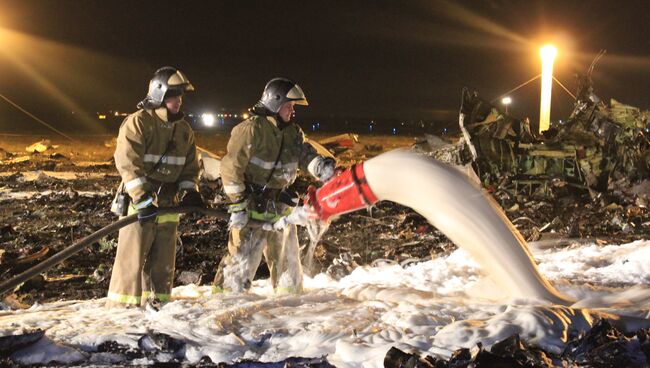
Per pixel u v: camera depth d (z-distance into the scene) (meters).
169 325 6.01
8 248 11.38
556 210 15.15
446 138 18.77
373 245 11.88
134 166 6.76
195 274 9.70
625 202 16.14
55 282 9.38
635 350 5.20
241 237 7.25
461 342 5.28
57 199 16.58
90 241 6.55
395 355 4.93
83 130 47.50
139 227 6.94
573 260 9.33
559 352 5.18
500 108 17.02
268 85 7.25
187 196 7.07
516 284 6.32
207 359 5.47
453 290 7.54
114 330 5.93
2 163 25.81
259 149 7.12
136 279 6.95
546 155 16.84
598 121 17.08
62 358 5.48
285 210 7.32
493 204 6.30
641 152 16.95
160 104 6.90
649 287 7.09
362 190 6.43
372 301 6.67
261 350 5.61
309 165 7.36
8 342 5.47
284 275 7.37
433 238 12.38
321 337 5.61
